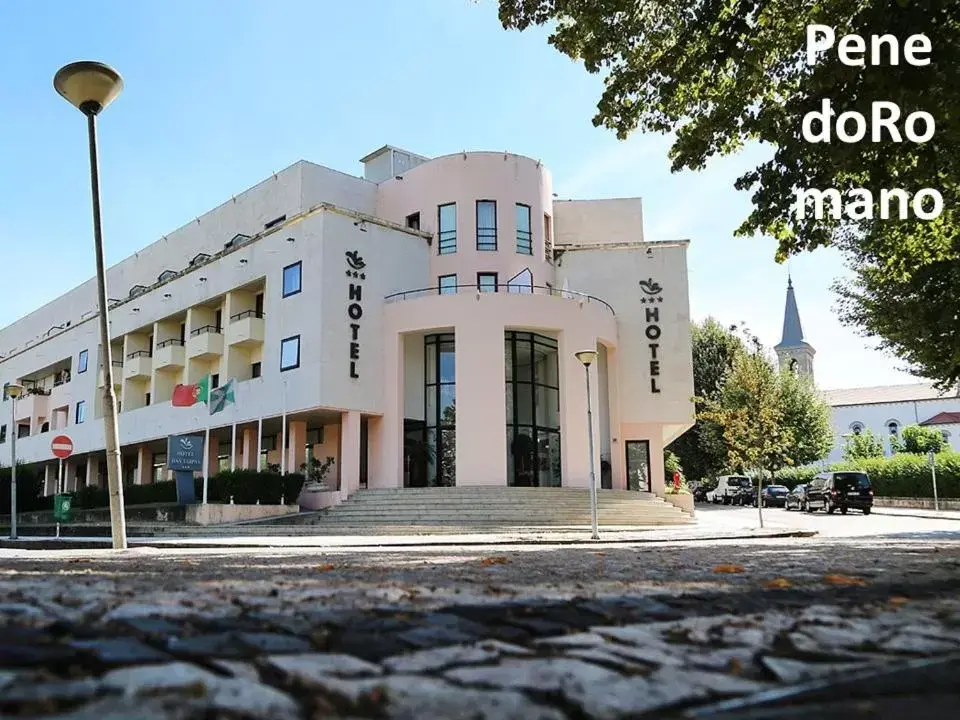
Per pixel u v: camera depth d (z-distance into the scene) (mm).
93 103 13398
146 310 40781
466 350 30344
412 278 33625
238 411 33062
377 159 40281
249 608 4426
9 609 4086
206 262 36625
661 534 21438
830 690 3105
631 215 40688
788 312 103875
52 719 2273
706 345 56531
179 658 3191
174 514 27344
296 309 31203
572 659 3406
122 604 4391
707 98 13609
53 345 49812
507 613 4559
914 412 86250
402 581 6137
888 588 6074
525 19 13445
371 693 2742
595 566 8289
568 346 31328
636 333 35219
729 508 49188
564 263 36406
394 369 31391
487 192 34594
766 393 28891
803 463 58531
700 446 57188
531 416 31453
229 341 34500
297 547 15289
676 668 3359
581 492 28938
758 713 2791
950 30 10234
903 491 44812
